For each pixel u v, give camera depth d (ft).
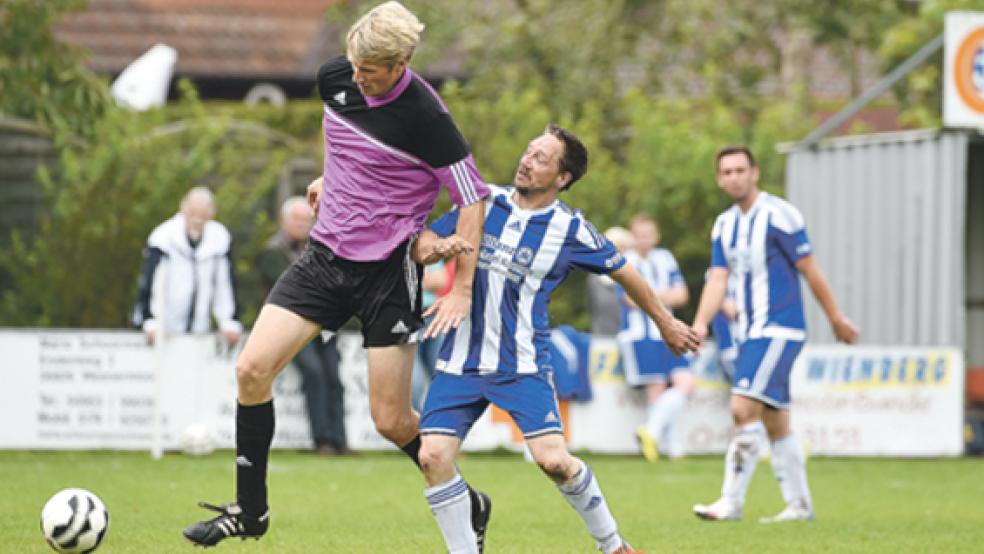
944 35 130.41
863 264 137.39
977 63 130.52
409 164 52.11
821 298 77.15
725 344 121.60
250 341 53.01
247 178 147.23
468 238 51.90
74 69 132.36
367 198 52.31
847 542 67.97
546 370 53.11
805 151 141.79
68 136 140.67
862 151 137.59
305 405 115.85
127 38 201.77
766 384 76.54
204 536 53.98
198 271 112.88
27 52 131.54
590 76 186.91
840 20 187.11
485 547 64.95
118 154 137.90
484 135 151.23
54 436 112.37
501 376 52.37
